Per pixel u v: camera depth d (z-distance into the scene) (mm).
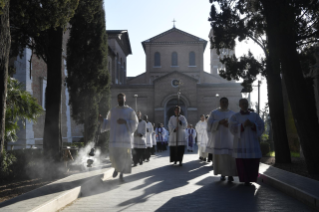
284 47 9695
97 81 14445
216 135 9156
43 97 22219
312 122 9516
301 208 5723
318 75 14391
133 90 46125
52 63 10234
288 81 9711
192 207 5840
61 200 5887
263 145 16906
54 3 8633
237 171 8461
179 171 11258
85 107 14547
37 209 4922
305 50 13445
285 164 12328
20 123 19172
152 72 54062
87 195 7012
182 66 53875
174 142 13578
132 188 7852
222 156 8961
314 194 5980
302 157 15555
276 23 9711
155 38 54375
